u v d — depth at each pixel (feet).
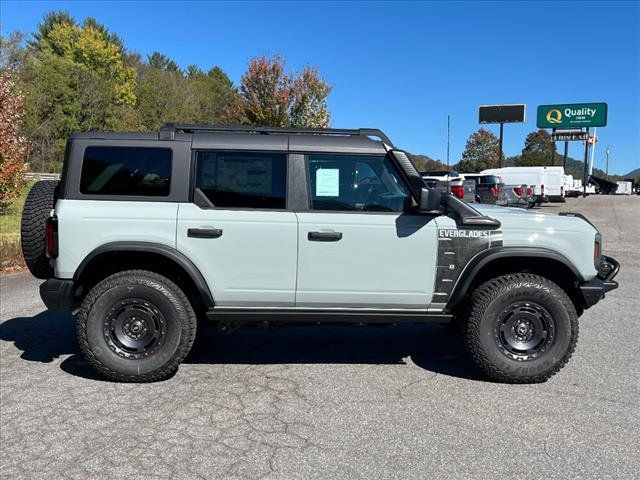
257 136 14.84
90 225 14.33
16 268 31.81
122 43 253.24
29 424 12.38
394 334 19.72
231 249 14.52
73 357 16.94
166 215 14.43
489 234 14.70
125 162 14.61
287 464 10.66
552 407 13.32
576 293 15.62
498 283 14.70
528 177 103.04
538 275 15.30
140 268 15.38
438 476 10.23
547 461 10.78
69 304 14.47
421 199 13.84
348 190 14.87
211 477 10.21
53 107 145.07
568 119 179.52
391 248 14.65
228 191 14.66
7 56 137.28
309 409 13.20
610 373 15.62
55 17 234.58
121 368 14.52
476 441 11.59
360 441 11.59
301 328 20.42
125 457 10.94
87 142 14.65
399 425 12.34
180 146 14.65
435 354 17.44
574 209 90.27
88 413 12.96
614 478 10.19
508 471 10.41
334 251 14.60
